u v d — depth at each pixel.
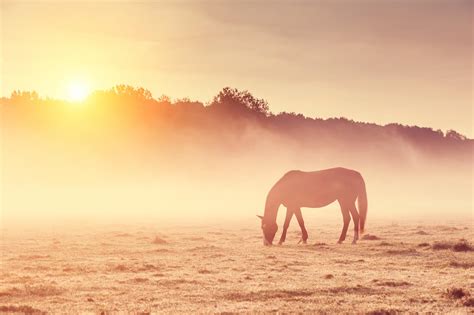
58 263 24.89
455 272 21.92
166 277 20.80
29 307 15.68
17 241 35.91
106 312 15.23
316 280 20.22
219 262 25.12
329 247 31.11
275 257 26.73
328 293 17.95
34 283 19.53
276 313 15.21
